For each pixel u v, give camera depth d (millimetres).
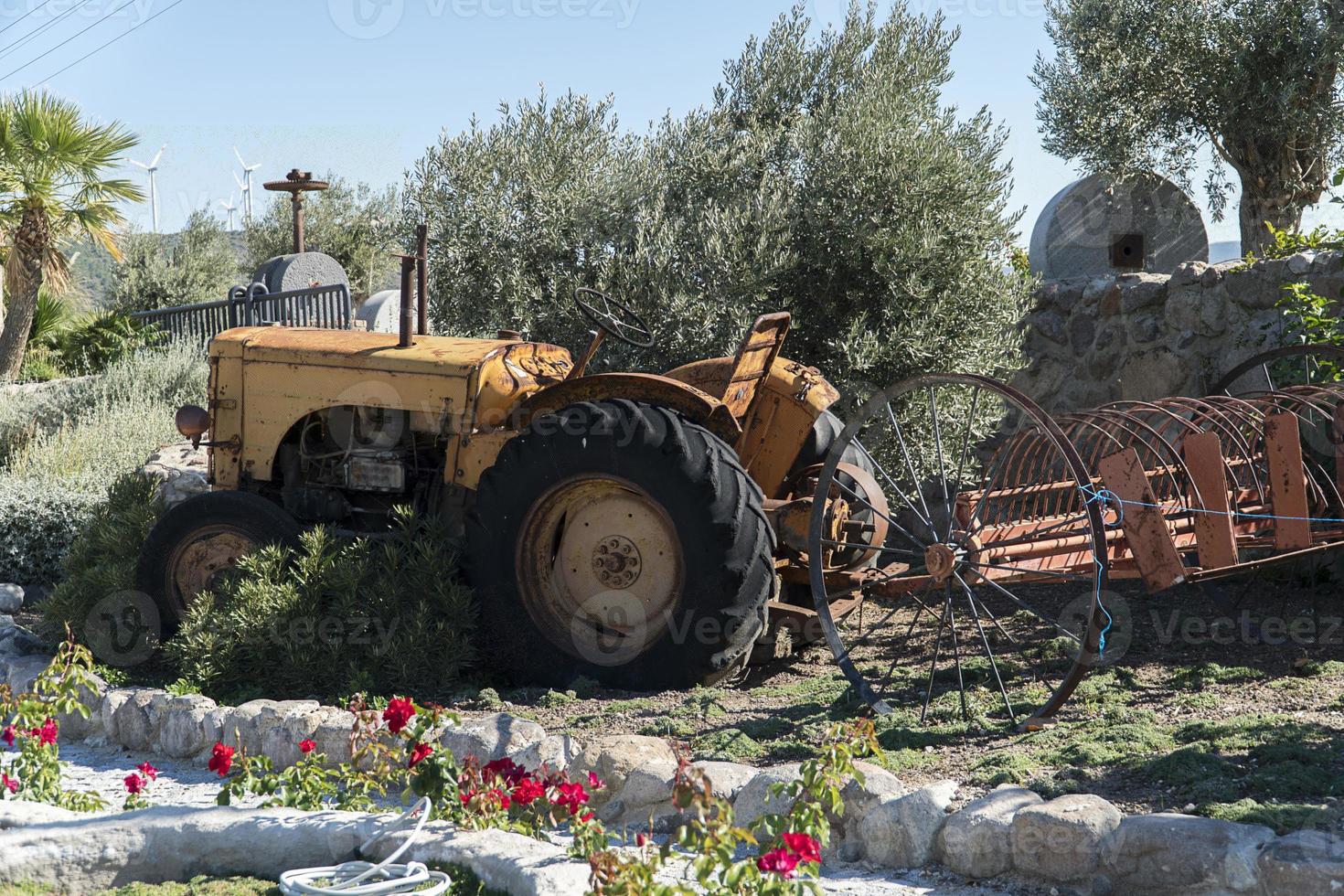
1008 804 3242
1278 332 6746
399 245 8484
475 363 5539
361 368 5758
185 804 4012
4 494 8273
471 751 4141
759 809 3508
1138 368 7703
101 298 21359
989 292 7582
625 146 8266
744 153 7953
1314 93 11750
